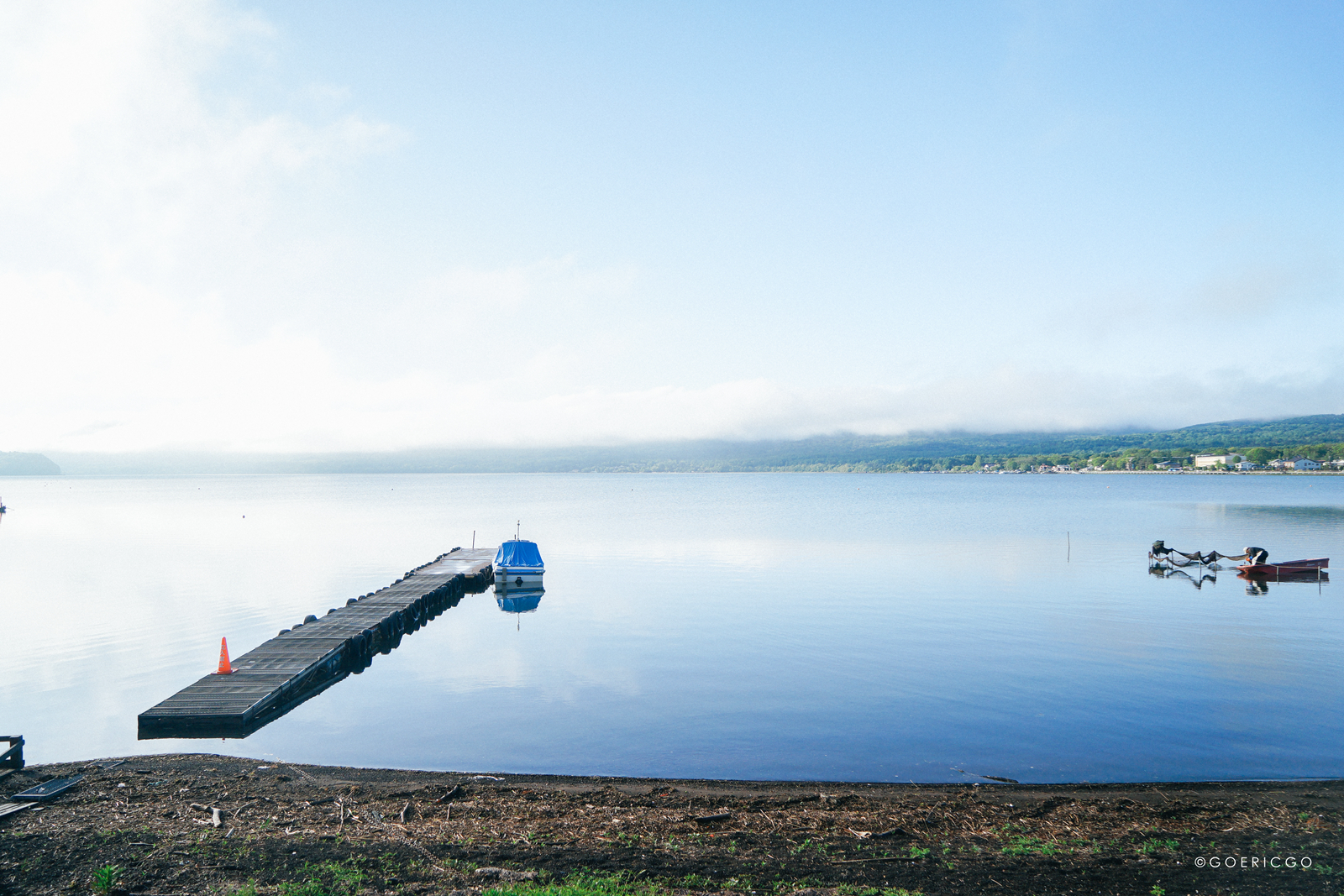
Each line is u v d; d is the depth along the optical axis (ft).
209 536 271.90
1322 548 200.85
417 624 117.80
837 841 40.75
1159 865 37.40
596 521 334.24
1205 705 67.36
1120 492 611.06
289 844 38.91
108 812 43.04
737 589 137.18
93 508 472.85
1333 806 45.21
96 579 159.02
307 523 336.70
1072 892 34.76
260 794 47.03
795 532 260.62
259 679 74.74
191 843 38.52
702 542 225.56
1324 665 80.74
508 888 34.01
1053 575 151.43
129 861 36.11
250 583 155.74
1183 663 82.02
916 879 36.06
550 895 33.01
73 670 85.81
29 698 75.15
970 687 73.56
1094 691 71.77
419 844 39.45
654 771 54.39
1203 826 42.47
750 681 76.95
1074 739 59.52
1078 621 106.22
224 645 77.66
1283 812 44.37
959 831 42.04
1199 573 155.12
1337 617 108.06
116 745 61.67
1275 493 562.66
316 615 120.06
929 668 80.53
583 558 189.06
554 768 55.21
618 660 87.30
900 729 62.18
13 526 318.65
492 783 50.06
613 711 68.23
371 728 64.90
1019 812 44.73
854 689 73.36
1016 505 436.35
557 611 120.26
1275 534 237.04
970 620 107.04
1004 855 38.81
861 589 135.85
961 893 34.68
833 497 588.09
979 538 229.25
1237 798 46.88
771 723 64.13
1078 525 281.13
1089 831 42.01
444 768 55.67
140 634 104.94
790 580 147.23
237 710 64.49
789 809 45.44
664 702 70.64
